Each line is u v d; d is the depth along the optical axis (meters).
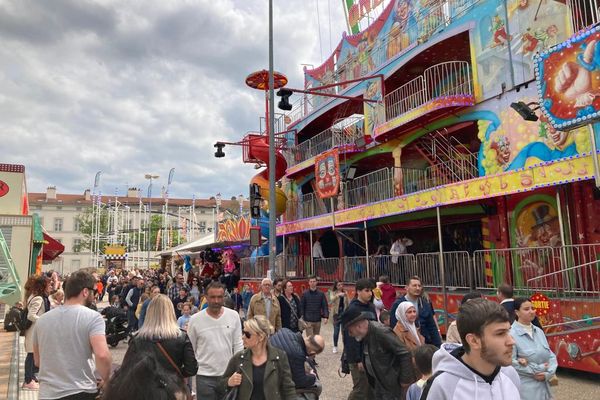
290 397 4.07
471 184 11.84
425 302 6.11
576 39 8.75
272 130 15.09
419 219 17.75
